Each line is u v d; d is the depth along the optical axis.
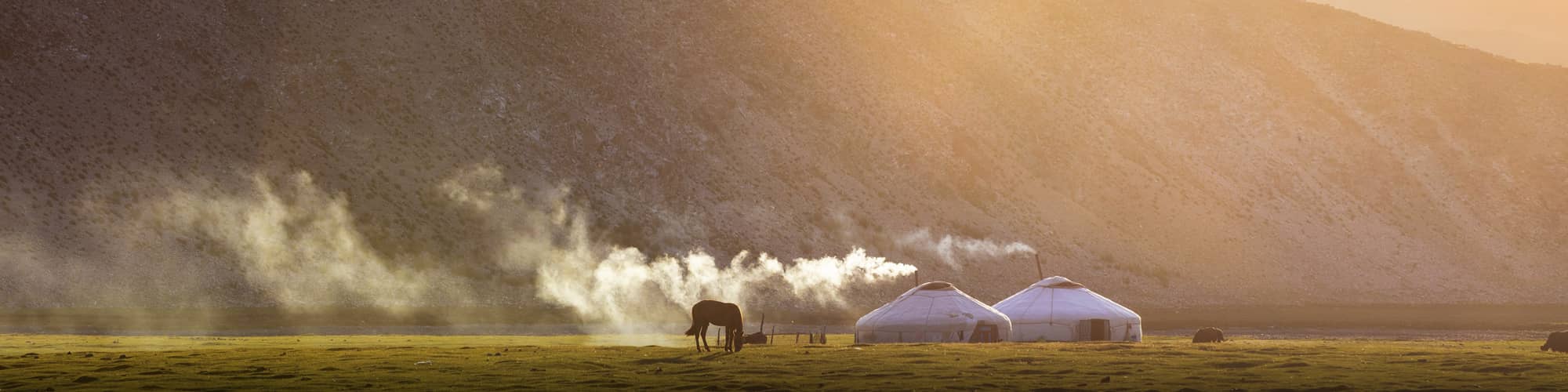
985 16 170.62
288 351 42.81
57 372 32.66
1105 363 36.56
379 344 52.50
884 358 38.47
